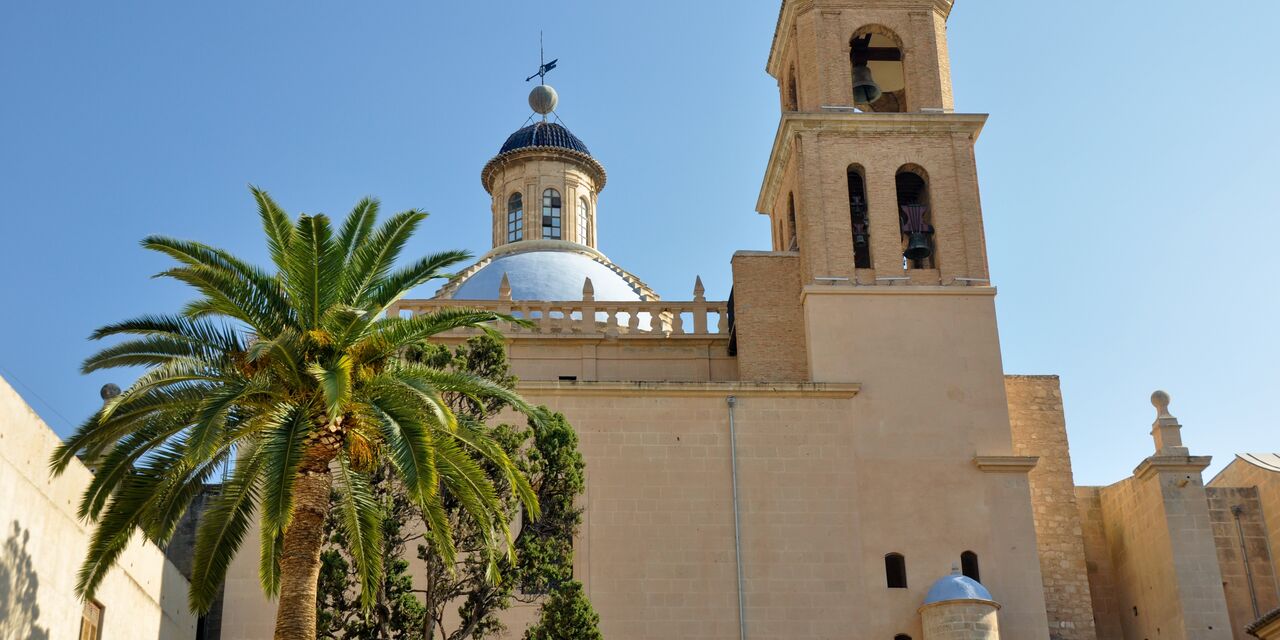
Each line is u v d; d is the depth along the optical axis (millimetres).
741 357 43094
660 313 49938
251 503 27766
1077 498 46688
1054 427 45062
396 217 27719
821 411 40906
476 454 32062
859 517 39719
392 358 27516
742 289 44000
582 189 64000
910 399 41250
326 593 31094
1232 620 42781
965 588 37688
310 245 26422
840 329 42125
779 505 39719
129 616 33625
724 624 38312
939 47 46500
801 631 38375
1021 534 39750
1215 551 41406
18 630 27594
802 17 46656
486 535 27938
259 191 27359
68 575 30141
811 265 42938
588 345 45469
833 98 45281
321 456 26172
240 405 26672
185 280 26391
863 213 44812
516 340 45188
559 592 32250
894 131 44719
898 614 38688
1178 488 42250
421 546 32469
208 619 39125
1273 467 44188
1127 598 44500
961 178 44375
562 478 33656
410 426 25750
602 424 40281
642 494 39594
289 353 25484
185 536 40469
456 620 36969
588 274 56781
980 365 41812
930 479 40312
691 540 39156
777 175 47656
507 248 60750
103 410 24547
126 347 26516
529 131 64750
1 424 26891
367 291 27609
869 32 47125
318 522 26234
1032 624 38781
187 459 23484
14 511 27422
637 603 38406
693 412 40594
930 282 43062
